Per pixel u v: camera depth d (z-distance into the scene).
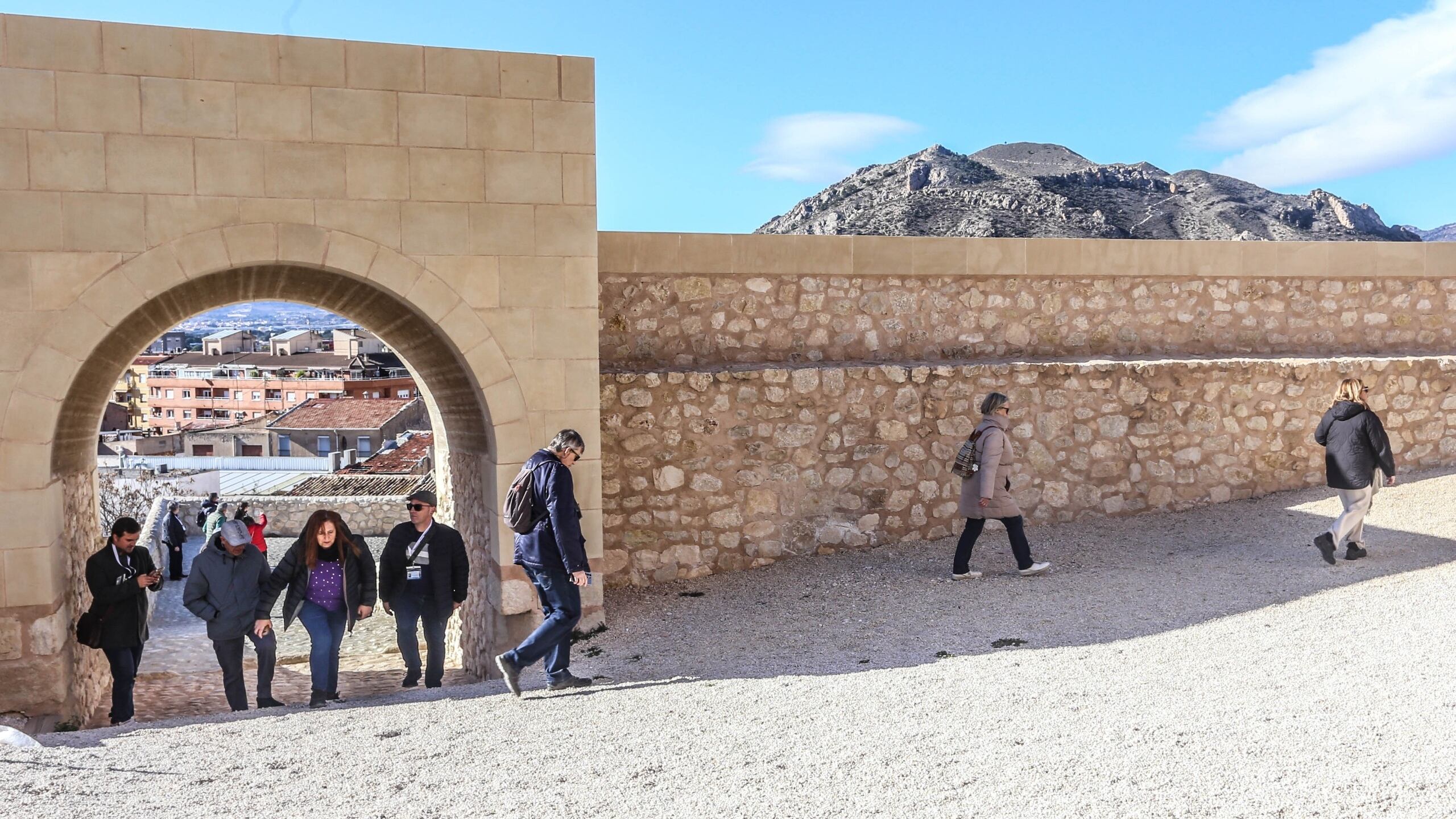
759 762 3.70
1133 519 8.98
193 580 5.67
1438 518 7.80
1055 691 4.48
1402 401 9.48
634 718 4.53
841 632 6.27
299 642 11.11
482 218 6.45
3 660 5.70
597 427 6.77
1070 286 9.48
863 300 8.96
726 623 6.78
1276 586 6.39
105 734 4.80
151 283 5.84
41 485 5.72
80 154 5.69
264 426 56.56
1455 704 3.81
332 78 6.12
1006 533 8.77
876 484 8.58
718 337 8.62
